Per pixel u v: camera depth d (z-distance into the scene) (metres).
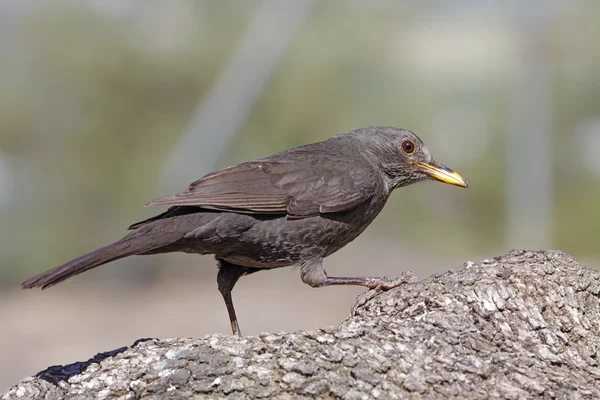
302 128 19.66
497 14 20.19
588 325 5.73
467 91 20.73
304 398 5.09
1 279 18.97
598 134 21.14
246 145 19.64
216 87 19.52
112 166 19.41
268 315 15.97
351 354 5.20
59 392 5.28
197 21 19.66
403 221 20.77
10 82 19.22
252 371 5.19
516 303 5.69
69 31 19.34
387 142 8.08
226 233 6.77
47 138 19.42
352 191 7.28
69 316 16.39
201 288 18.66
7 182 19.14
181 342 5.54
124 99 19.45
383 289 6.93
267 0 19.81
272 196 6.98
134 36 19.52
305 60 19.61
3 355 13.69
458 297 5.73
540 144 20.77
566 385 5.10
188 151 19.27
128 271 18.98
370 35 19.98
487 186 20.80
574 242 20.97
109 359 5.48
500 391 5.05
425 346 5.32
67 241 19.27
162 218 6.64
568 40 20.12
